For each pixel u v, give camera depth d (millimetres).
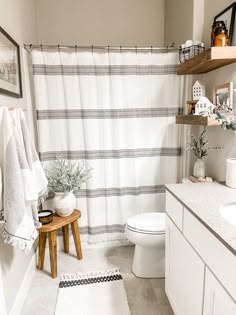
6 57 1554
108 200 2285
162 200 2363
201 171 1978
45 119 2080
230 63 1647
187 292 1279
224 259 905
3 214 1346
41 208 2197
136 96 2145
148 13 2695
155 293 1761
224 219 1063
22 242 1365
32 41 2322
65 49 2098
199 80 2033
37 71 1987
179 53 2020
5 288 1455
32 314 1603
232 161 1531
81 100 2074
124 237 2381
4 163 1327
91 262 2137
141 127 2215
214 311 1001
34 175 1613
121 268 2047
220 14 1727
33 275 1965
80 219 2307
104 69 2053
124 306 1650
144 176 2312
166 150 2273
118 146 2180
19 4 1911
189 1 2049
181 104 2199
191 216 1181
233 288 858
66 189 2004
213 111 1622
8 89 1588
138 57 2080
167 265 1603
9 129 1330
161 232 1774
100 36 2670
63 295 1754
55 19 2590
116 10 2650
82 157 2182
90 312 1607
